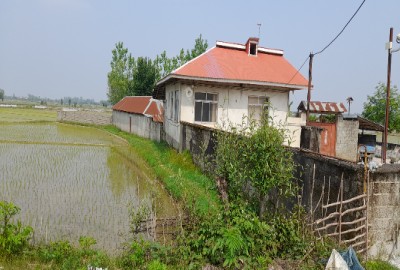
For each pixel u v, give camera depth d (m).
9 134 31.27
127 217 10.22
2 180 14.30
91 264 6.35
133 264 6.53
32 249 7.07
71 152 22.77
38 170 16.62
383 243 6.79
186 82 17.12
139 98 37.81
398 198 6.82
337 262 5.76
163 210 10.66
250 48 19.86
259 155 7.11
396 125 21.92
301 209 7.61
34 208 10.79
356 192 6.62
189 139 16.27
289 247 6.95
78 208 10.96
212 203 9.83
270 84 17.36
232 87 17.81
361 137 19.95
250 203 8.71
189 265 6.30
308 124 16.98
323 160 7.46
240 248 6.43
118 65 54.41
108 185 14.22
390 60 11.46
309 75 16.95
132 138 30.34
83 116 46.09
